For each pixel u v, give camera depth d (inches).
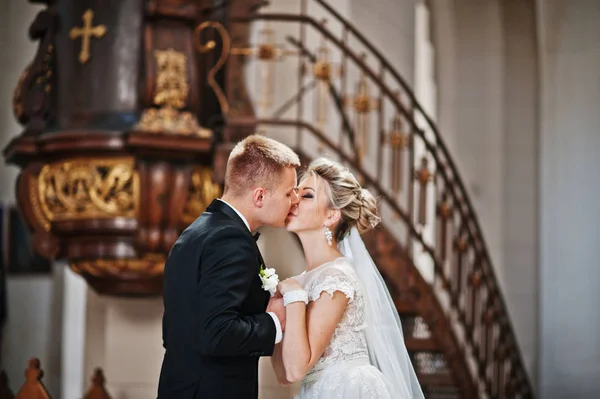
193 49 295.1
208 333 155.1
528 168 532.7
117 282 302.5
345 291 177.2
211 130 294.8
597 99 506.9
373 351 186.5
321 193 186.1
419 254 497.7
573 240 507.2
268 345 163.8
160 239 285.3
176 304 163.6
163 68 288.2
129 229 286.4
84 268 297.9
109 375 344.8
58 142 285.0
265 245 357.4
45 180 293.7
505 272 527.2
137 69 292.4
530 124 534.9
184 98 289.4
